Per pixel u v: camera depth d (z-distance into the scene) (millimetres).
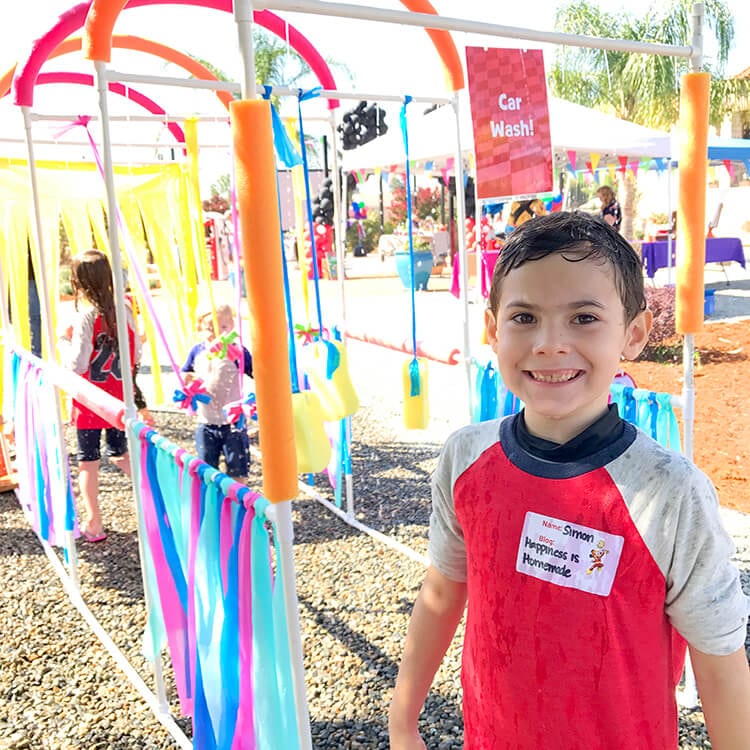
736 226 21266
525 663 1100
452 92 3035
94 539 4113
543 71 2664
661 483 1025
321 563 3781
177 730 2486
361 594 3434
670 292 9320
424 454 5449
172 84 2527
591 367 1063
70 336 4480
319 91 2273
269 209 1489
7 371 5125
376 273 19344
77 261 4004
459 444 1245
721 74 17938
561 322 1058
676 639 1125
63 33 2830
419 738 1331
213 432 4098
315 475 5102
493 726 1162
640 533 1024
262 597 1714
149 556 2457
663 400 2434
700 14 2166
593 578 1048
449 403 6910
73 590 3422
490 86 2527
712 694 1062
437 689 2672
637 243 11016
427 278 15477
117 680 2834
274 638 1716
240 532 1772
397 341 3562
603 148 7715
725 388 6914
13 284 5121
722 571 1031
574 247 1060
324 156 13914
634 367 7930
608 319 1062
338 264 4055
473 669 1199
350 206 17094
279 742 1755
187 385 4012
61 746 2451
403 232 21141
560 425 1103
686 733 2414
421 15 1897
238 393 4098
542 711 1095
